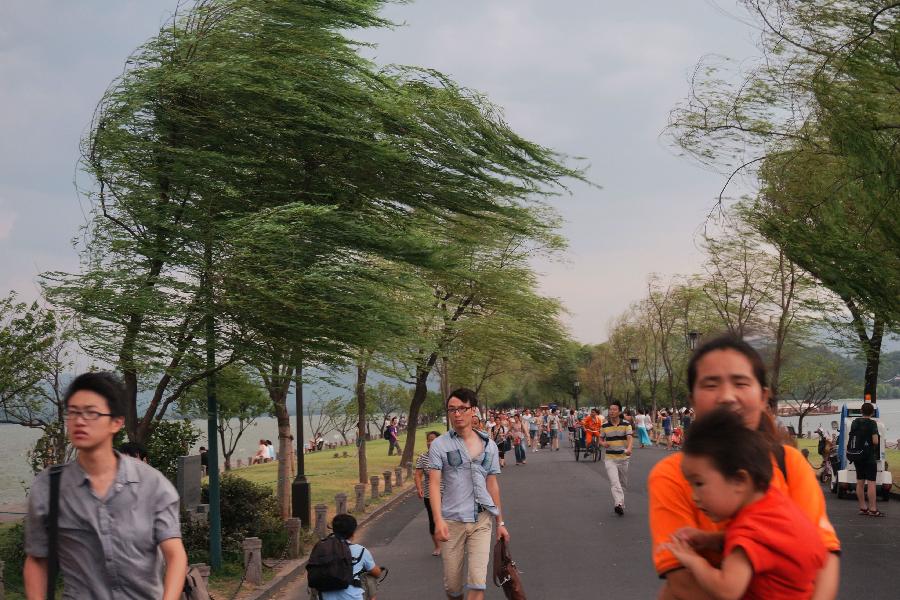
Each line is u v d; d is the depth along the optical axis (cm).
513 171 1611
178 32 1327
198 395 1603
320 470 3669
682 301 5172
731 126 1612
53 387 1603
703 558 276
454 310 3566
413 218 1661
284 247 1250
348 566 815
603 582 1094
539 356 3838
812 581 270
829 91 1410
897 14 1366
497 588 1102
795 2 1412
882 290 1492
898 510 1762
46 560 414
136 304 1191
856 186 1449
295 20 1388
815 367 4400
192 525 1350
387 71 1695
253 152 1364
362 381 2758
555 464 3675
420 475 1366
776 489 274
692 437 273
